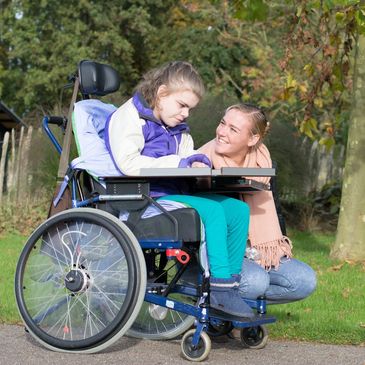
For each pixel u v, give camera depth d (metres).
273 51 25.44
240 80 37.59
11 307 7.78
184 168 5.57
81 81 6.35
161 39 49.75
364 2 9.33
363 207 11.45
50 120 6.57
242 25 26.14
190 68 6.02
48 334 6.01
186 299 6.62
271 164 6.45
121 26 49.50
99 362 5.70
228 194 6.41
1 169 17.02
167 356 5.95
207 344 5.73
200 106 15.30
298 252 12.54
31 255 6.16
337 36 11.30
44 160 16.31
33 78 46.59
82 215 5.90
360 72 11.32
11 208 16.55
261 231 6.34
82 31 47.69
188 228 5.65
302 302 8.13
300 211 17.02
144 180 5.84
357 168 11.44
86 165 6.02
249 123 6.17
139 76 50.09
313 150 18.91
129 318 5.66
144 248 5.88
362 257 11.40
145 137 6.00
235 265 5.86
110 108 6.54
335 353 6.11
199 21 37.09
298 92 18.84
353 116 11.48
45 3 46.94
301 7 10.58
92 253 5.91
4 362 5.69
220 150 6.25
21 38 48.16
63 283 6.03
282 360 5.87
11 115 29.31
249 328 6.24
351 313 7.56
